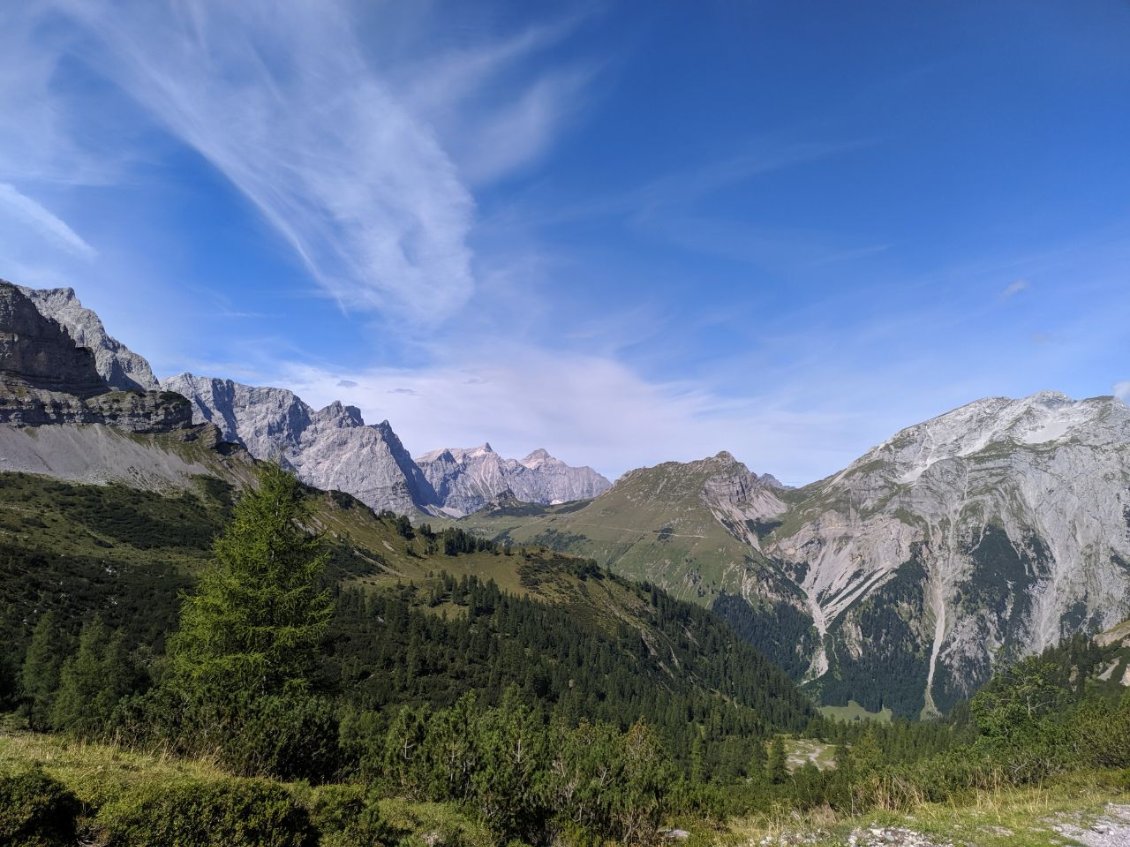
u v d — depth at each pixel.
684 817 26.11
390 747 24.36
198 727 20.67
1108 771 29.52
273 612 34.28
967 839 17.67
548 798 21.30
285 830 13.69
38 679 88.81
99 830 11.56
